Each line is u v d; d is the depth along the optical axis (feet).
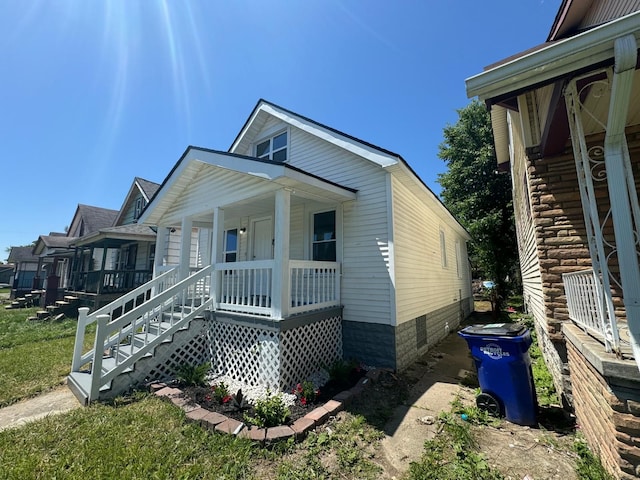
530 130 13.23
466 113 56.13
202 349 17.95
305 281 21.12
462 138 55.72
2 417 11.70
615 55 5.83
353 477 8.11
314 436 9.95
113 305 18.95
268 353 14.80
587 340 8.57
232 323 16.65
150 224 25.44
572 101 8.29
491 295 43.16
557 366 12.18
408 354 18.99
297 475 8.08
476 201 50.85
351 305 18.83
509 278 51.49
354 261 19.13
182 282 17.51
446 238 34.27
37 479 7.66
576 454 8.75
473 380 16.01
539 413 11.28
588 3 11.14
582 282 9.36
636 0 8.39
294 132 24.34
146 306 15.58
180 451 8.91
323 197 18.65
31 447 9.12
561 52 6.50
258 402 11.28
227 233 28.89
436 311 27.07
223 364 16.84
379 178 18.92
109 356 17.19
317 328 17.10
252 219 26.37
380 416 11.62
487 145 52.70
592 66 6.49
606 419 7.12
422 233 24.58
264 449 9.10
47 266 78.54
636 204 6.59
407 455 9.16
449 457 8.86
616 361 6.48
